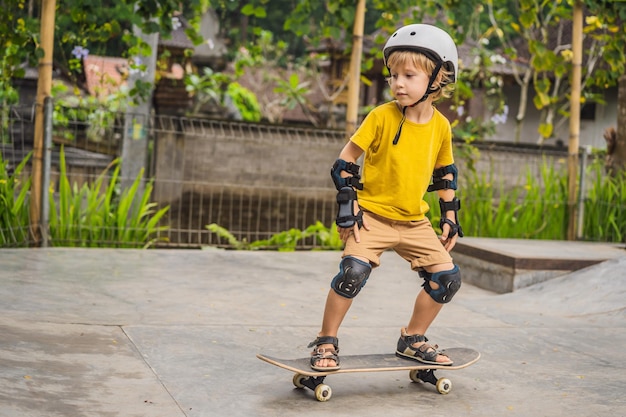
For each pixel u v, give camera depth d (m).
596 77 10.56
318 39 10.41
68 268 7.04
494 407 3.90
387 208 3.89
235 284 6.80
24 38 8.49
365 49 20.62
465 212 10.08
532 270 7.22
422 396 4.01
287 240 10.00
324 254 8.86
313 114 22.42
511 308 6.49
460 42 10.60
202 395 3.81
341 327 5.46
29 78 16.89
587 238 10.12
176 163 11.79
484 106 21.56
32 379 3.80
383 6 10.23
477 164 12.19
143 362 4.29
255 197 11.99
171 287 6.50
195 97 18.88
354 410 3.74
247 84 23.28
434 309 4.02
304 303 6.18
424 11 10.45
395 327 5.55
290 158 12.12
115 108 13.90
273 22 42.44
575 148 10.22
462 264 8.00
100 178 9.13
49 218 8.71
